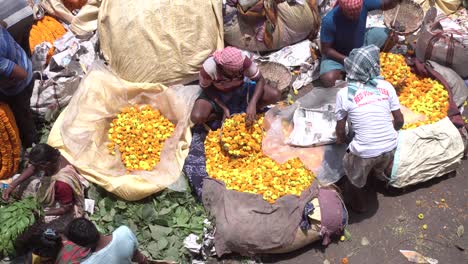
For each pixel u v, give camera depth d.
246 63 5.34
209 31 6.15
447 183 5.44
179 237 4.94
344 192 5.25
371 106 4.70
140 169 5.42
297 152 5.45
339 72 6.07
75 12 6.80
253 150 5.44
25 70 5.14
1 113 4.99
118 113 5.85
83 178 5.26
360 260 4.91
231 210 4.88
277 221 4.81
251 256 4.89
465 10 7.10
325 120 5.61
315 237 4.88
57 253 3.96
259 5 6.16
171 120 5.88
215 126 5.74
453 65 6.09
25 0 6.04
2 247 4.40
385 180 5.27
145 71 6.00
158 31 6.00
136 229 4.98
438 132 5.36
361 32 5.93
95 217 5.07
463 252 4.94
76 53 6.11
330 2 6.99
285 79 6.19
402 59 6.12
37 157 4.51
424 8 7.05
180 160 5.42
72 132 5.48
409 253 4.94
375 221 5.18
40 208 4.70
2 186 5.25
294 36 6.54
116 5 6.16
